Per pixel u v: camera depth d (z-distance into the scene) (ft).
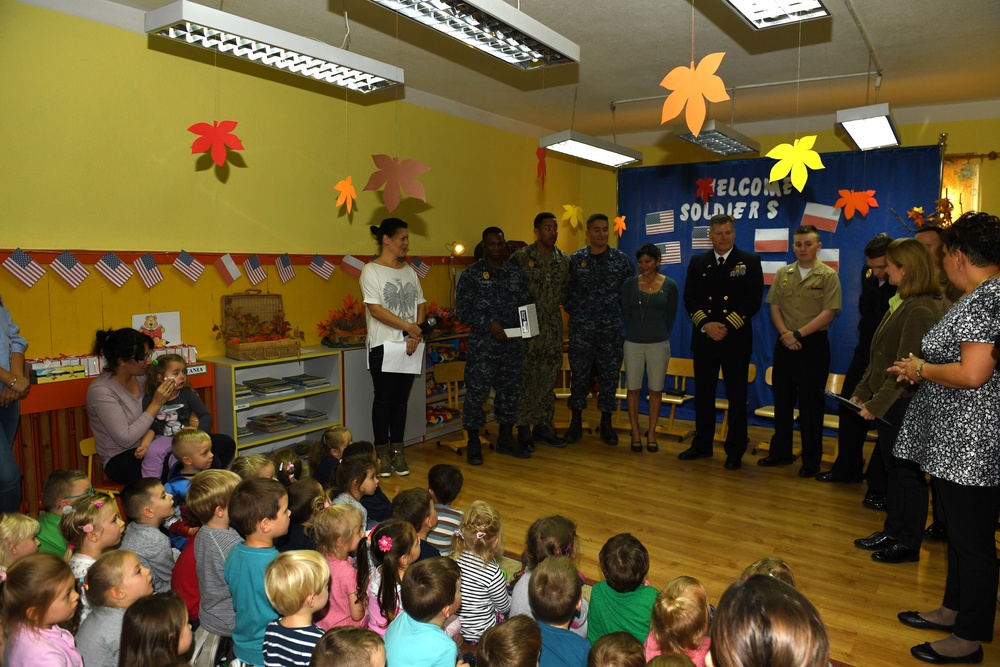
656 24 12.98
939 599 9.20
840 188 18.43
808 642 2.85
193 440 9.64
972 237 6.91
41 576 5.52
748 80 17.03
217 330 14.15
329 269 16.29
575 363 17.28
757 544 11.05
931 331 7.38
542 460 15.97
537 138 23.34
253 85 14.55
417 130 18.56
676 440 17.85
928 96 18.72
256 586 6.62
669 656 4.40
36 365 10.88
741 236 19.69
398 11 7.86
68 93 11.62
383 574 6.93
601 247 16.89
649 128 23.65
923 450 7.59
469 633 7.19
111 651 6.04
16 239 11.13
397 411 14.87
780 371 15.20
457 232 20.17
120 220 12.47
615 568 6.48
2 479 8.75
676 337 20.74
